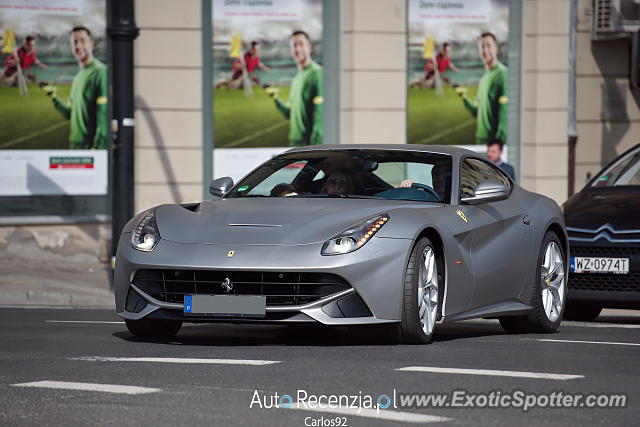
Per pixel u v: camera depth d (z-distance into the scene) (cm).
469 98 4075
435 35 4034
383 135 3972
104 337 1873
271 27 3888
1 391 1290
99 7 3747
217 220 1794
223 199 1966
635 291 2284
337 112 3953
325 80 3938
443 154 2045
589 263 2314
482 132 4091
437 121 4041
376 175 1986
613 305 2309
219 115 3859
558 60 4109
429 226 1789
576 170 4203
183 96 3819
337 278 1684
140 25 3784
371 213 1781
